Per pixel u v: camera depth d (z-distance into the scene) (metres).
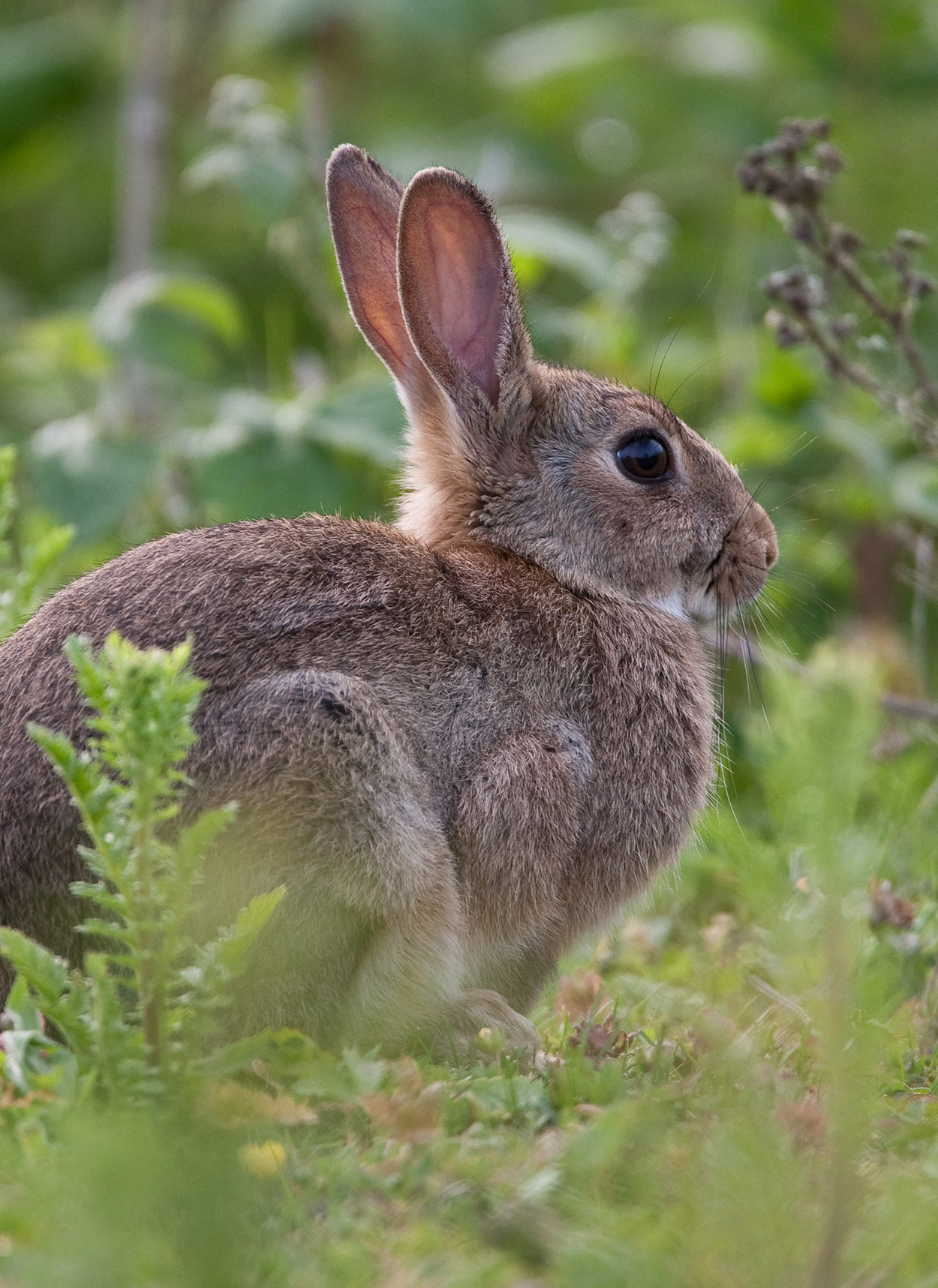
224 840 6.80
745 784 11.00
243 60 20.52
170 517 13.05
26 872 6.79
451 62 21.45
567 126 20.41
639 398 9.20
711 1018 7.03
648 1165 5.65
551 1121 6.30
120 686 5.70
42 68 20.12
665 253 14.22
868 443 12.46
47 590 10.23
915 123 17.05
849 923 6.52
